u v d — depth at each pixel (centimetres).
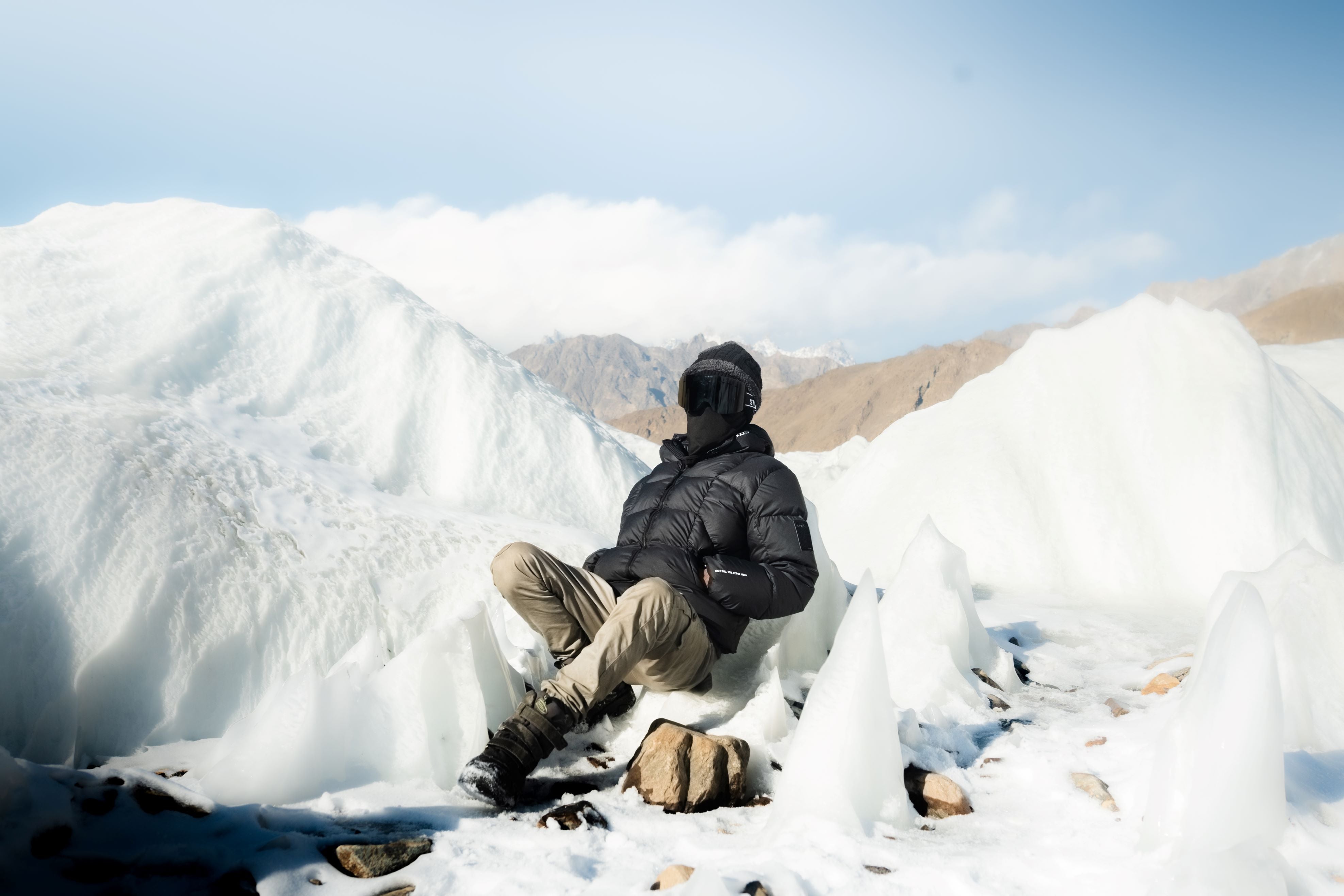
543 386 541
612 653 217
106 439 286
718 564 245
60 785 175
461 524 363
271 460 345
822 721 195
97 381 335
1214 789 161
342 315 461
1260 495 459
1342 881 149
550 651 279
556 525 408
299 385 417
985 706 283
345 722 217
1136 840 173
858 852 172
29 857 159
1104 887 154
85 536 248
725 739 216
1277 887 141
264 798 200
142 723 234
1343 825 169
